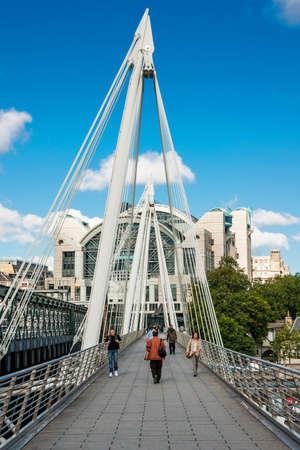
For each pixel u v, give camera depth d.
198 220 144.25
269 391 10.84
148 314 123.62
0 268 154.62
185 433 9.70
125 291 47.78
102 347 23.09
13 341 41.22
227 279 87.50
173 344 32.25
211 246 138.50
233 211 182.88
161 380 18.44
